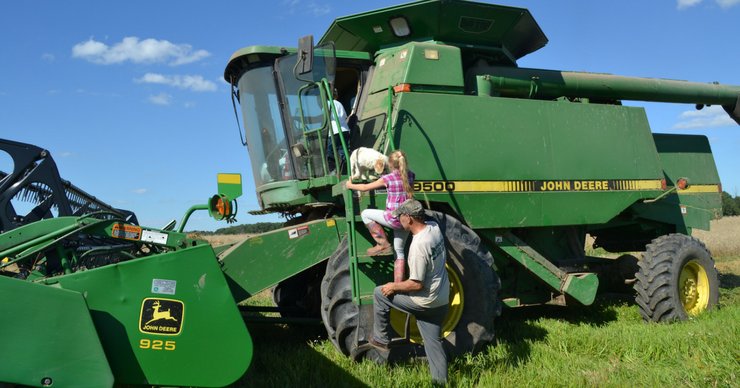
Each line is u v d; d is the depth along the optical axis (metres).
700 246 7.97
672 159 9.09
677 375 4.86
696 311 7.84
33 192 6.27
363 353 5.43
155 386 4.60
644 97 9.09
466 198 6.46
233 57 6.55
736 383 4.57
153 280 4.44
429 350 4.77
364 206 5.71
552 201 7.06
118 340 4.31
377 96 6.70
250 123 6.83
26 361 3.80
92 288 4.30
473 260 5.84
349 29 7.12
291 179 6.44
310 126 6.22
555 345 5.89
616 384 4.61
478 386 4.74
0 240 4.99
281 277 5.66
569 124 7.37
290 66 6.39
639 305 7.65
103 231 5.11
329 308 5.45
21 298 3.87
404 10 6.78
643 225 8.60
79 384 3.91
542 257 6.97
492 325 5.80
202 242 5.46
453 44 7.26
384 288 4.81
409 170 5.67
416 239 4.67
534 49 8.40
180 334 4.46
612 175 7.63
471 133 6.60
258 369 5.36
